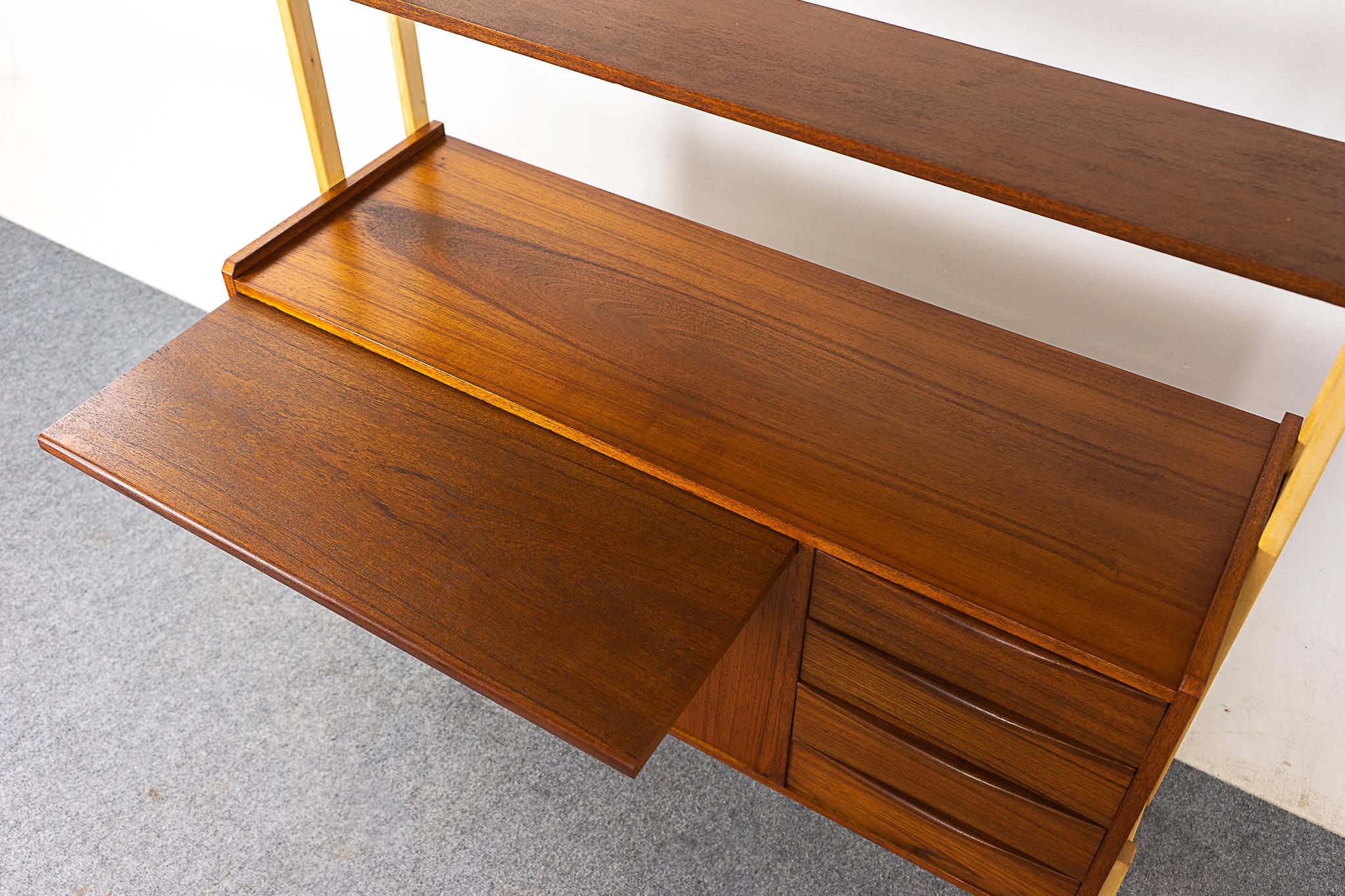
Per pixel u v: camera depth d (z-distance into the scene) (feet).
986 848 4.20
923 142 3.17
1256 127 3.35
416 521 3.67
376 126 6.13
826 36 3.70
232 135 6.69
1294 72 3.65
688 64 3.48
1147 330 4.43
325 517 3.66
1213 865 4.87
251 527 3.62
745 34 3.69
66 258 7.63
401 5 3.76
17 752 5.19
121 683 5.46
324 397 4.08
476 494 3.76
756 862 4.89
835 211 4.91
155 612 5.74
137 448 3.85
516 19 3.68
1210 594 3.44
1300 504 3.22
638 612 3.43
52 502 6.22
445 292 4.43
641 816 5.02
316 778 5.14
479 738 5.28
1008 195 3.01
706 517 3.72
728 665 4.35
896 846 4.60
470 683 3.27
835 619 3.81
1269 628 4.91
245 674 5.51
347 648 5.62
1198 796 5.11
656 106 5.02
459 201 4.87
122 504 6.23
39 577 5.87
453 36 5.37
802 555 3.66
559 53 3.51
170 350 4.23
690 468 3.79
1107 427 3.94
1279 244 2.84
